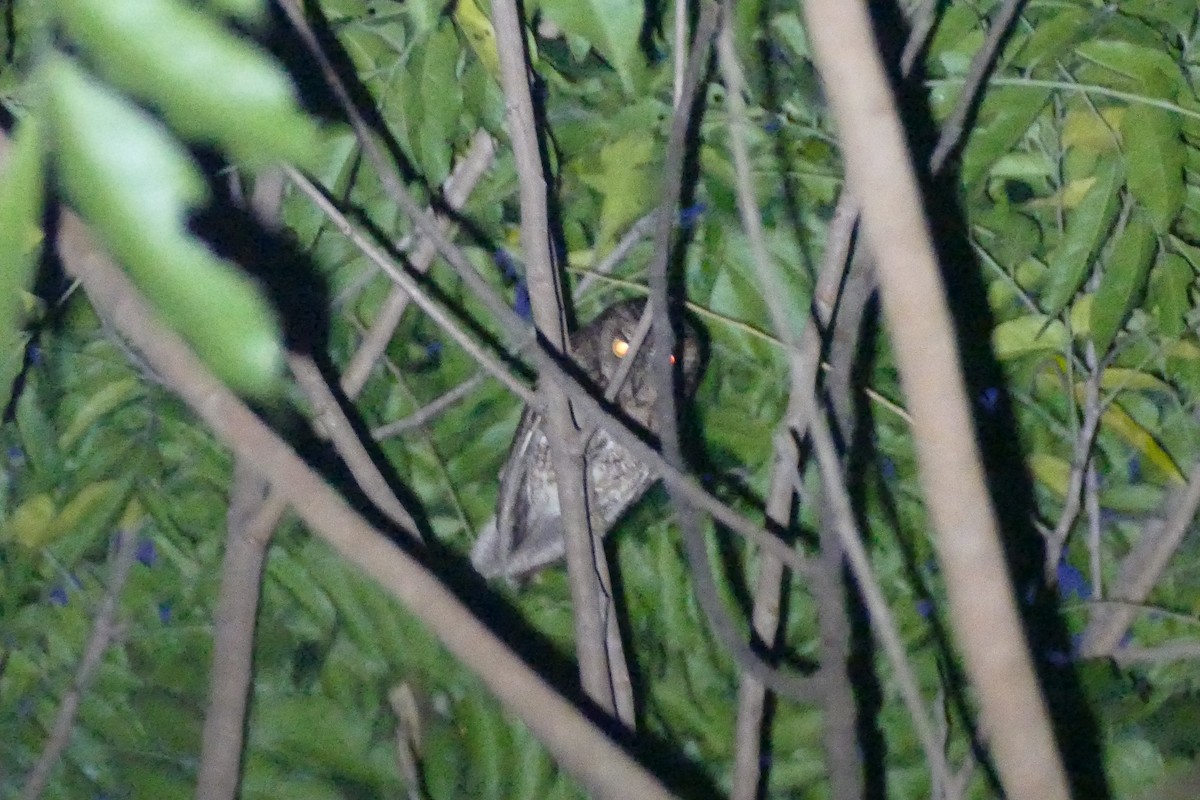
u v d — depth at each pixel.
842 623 3.74
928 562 6.76
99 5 1.40
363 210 6.15
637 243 6.75
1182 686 6.82
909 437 6.64
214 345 1.42
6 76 4.34
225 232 5.12
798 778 6.38
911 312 2.31
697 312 6.26
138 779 6.60
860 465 6.48
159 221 1.41
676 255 6.51
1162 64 5.29
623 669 5.00
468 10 4.89
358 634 6.41
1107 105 5.74
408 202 4.05
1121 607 6.64
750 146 6.06
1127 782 6.27
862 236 4.20
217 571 6.75
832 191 6.14
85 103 1.42
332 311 6.61
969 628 2.54
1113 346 6.54
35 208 1.44
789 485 4.79
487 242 6.68
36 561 6.75
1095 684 6.38
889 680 6.54
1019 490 6.83
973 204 6.42
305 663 6.77
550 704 2.86
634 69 3.93
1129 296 5.40
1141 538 6.88
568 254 6.57
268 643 6.69
